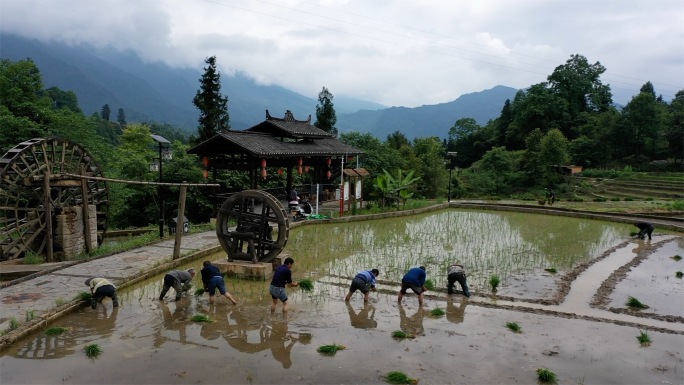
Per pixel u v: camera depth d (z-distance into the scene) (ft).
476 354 27.68
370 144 137.80
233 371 24.90
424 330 31.48
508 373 25.30
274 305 34.17
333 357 26.81
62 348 27.48
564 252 59.21
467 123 367.04
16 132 81.35
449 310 35.83
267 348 28.04
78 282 39.60
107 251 55.57
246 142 74.23
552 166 187.52
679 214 97.09
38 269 47.96
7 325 29.53
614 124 219.82
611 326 32.94
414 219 90.07
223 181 97.96
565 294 40.86
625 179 174.91
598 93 278.05
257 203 83.30
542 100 264.31
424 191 158.71
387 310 35.53
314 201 96.63
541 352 28.19
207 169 79.97
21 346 27.66
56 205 56.08
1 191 52.19
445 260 53.42
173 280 36.14
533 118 268.62
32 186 54.49
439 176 163.12
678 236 74.33
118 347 27.78
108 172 91.09
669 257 57.26
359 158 129.39
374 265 50.16
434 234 71.67
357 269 48.21
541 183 183.93
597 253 58.85
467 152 302.66
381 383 23.88
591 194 159.94
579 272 48.75
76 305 33.86
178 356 26.68
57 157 59.93
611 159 224.94
